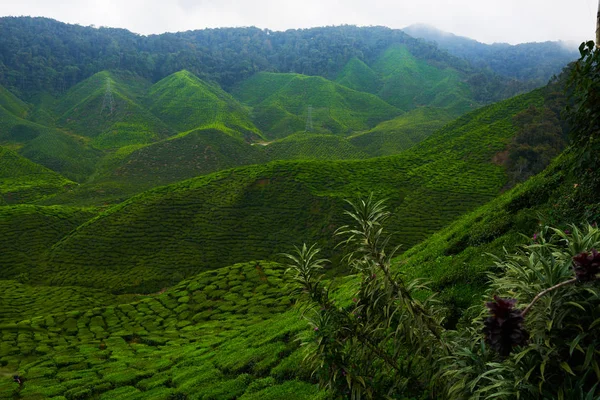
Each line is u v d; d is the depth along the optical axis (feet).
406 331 19.84
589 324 14.32
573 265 13.74
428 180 323.16
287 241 267.18
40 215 322.14
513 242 45.03
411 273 56.18
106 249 269.85
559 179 51.72
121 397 67.41
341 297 57.31
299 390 42.68
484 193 284.61
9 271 254.47
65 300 197.36
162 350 106.73
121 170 609.42
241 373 58.75
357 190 313.12
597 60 27.73
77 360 105.50
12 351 122.31
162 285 229.04
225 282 176.35
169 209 311.68
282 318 86.22
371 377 22.80
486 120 435.94
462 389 17.22
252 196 319.68
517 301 14.33
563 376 14.69
